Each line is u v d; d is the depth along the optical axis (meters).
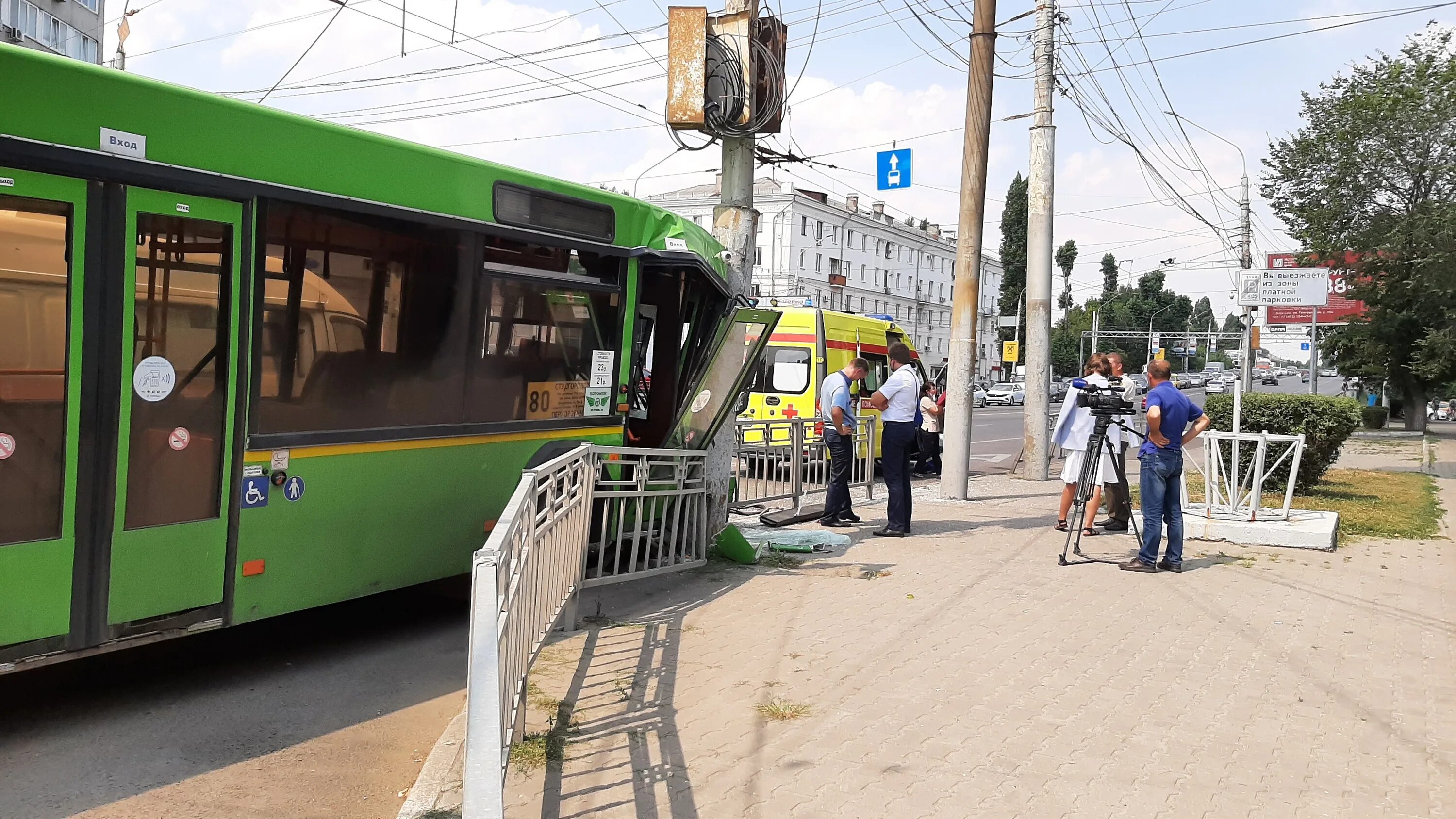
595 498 7.04
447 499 6.61
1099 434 8.90
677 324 9.09
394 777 4.43
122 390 4.73
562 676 5.42
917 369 19.06
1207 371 121.56
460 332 6.63
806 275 75.81
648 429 9.12
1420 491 14.90
